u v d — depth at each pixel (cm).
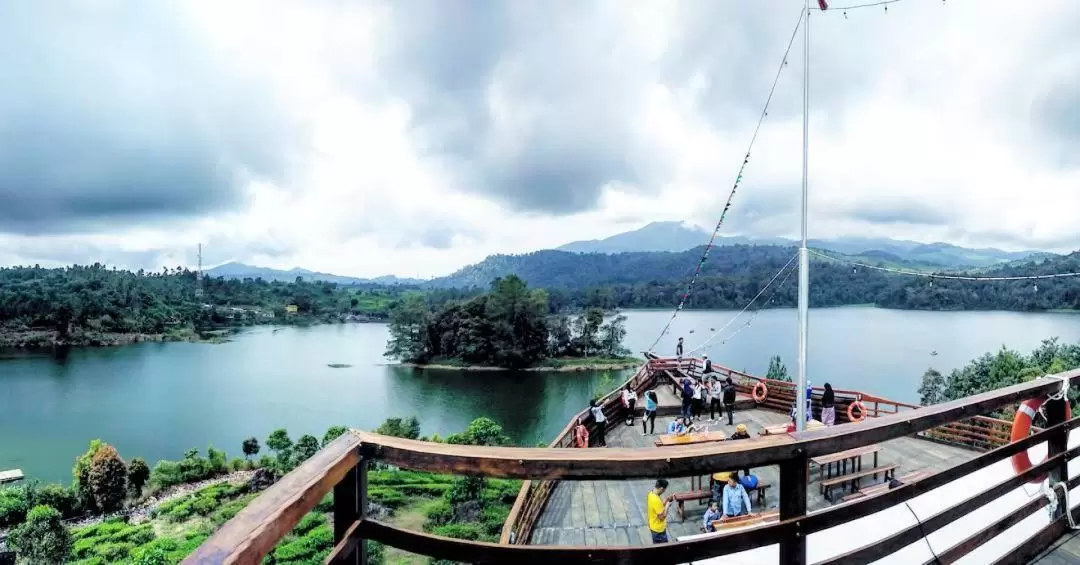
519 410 7375
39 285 17275
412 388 8825
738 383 1988
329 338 16400
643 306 19462
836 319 17675
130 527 3553
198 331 16750
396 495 3341
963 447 1318
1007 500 496
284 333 17625
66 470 5412
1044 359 4300
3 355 12144
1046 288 13200
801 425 1077
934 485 257
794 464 216
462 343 10881
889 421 245
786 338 13250
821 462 1071
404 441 207
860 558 235
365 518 205
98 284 17588
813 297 17325
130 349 13400
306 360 11838
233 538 136
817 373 9081
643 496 1120
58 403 7919
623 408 1728
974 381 4403
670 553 194
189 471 4694
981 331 13325
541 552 189
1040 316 16400
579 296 19588
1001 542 429
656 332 14525
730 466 202
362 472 207
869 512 231
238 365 11169
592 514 1044
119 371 10425
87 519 3972
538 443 5369
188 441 6309
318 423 6900
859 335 13550
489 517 2894
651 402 1534
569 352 11606
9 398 8194
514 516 859
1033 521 448
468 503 3047
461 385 9044
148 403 7931
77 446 6084
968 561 410
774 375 5716
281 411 7475
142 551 2761
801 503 217
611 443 1473
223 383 9300
